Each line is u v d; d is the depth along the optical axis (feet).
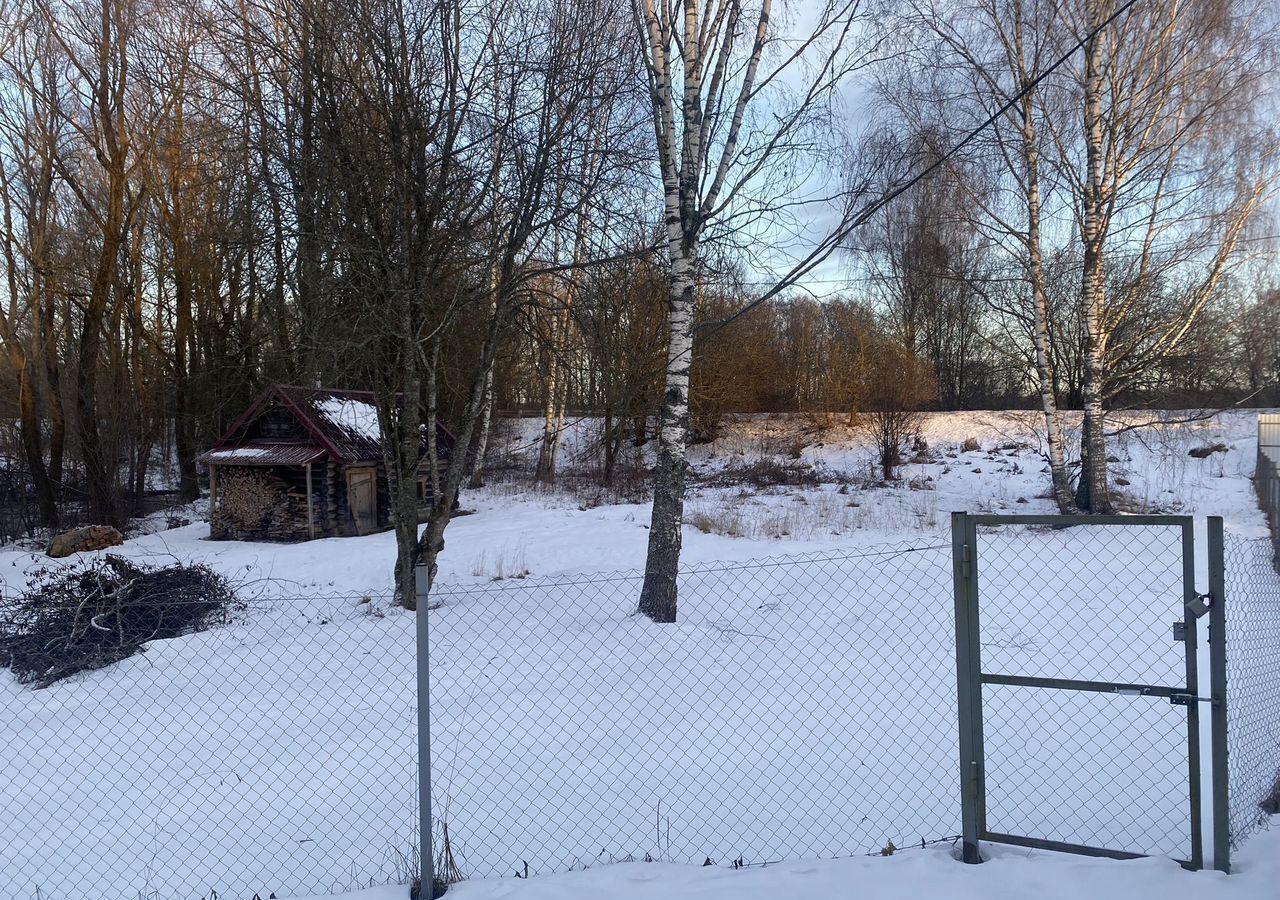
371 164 31.68
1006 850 13.20
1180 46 49.19
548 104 32.73
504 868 13.85
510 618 31.86
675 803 15.94
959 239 56.85
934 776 16.57
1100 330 53.42
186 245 78.74
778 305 105.81
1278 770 15.17
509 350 41.06
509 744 19.08
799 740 18.61
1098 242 51.67
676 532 30.35
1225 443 71.20
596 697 22.06
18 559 60.29
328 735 20.10
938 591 33.50
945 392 122.31
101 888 13.96
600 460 96.73
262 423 68.33
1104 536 43.04
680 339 30.37
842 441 91.66
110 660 27.32
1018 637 26.27
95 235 85.25
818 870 12.60
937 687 21.53
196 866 14.49
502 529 58.70
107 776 18.28
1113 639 25.08
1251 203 49.93
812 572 38.19
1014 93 52.39
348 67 31.45
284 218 33.47
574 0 32.96
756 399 103.14
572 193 34.86
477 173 33.04
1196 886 11.44
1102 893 11.43
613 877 12.75
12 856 15.07
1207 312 57.62
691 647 26.53
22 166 78.54
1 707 23.80
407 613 34.06
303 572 48.11
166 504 92.02
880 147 50.44
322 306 34.22
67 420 84.84
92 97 78.54
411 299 32.55
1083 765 16.60
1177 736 17.58
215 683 24.61
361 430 70.69
